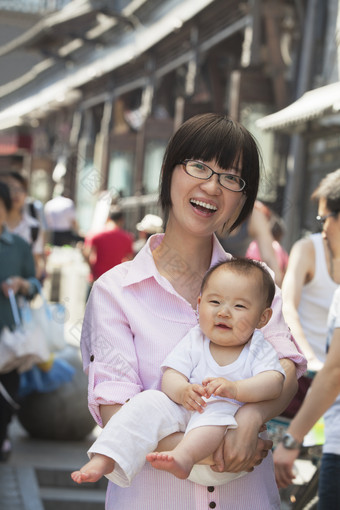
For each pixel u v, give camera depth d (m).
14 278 8.07
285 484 4.70
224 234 3.73
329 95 12.85
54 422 9.39
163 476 3.33
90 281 12.81
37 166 21.84
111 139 26.41
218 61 22.47
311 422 4.57
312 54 16.09
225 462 3.20
